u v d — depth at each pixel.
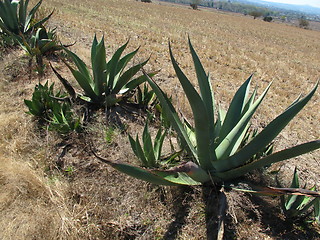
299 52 16.28
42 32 5.91
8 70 4.92
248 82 3.14
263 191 2.40
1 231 2.51
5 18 6.19
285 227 2.69
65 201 2.79
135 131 3.76
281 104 6.30
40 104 3.69
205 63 8.54
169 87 5.82
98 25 11.55
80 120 3.66
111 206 2.78
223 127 2.97
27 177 2.95
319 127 5.39
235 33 21.08
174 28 16.56
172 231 2.61
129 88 4.27
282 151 2.30
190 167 2.44
